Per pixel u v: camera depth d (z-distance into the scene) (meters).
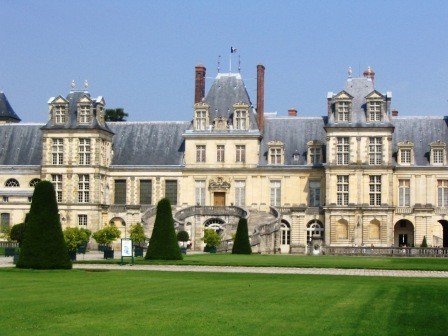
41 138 107.94
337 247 82.69
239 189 102.56
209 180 102.81
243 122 103.00
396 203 98.56
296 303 30.31
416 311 28.17
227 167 102.56
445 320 25.94
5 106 120.94
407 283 41.12
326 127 97.56
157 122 109.31
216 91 106.38
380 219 96.19
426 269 54.19
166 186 104.38
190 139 103.69
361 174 96.75
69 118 102.19
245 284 39.34
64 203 100.75
